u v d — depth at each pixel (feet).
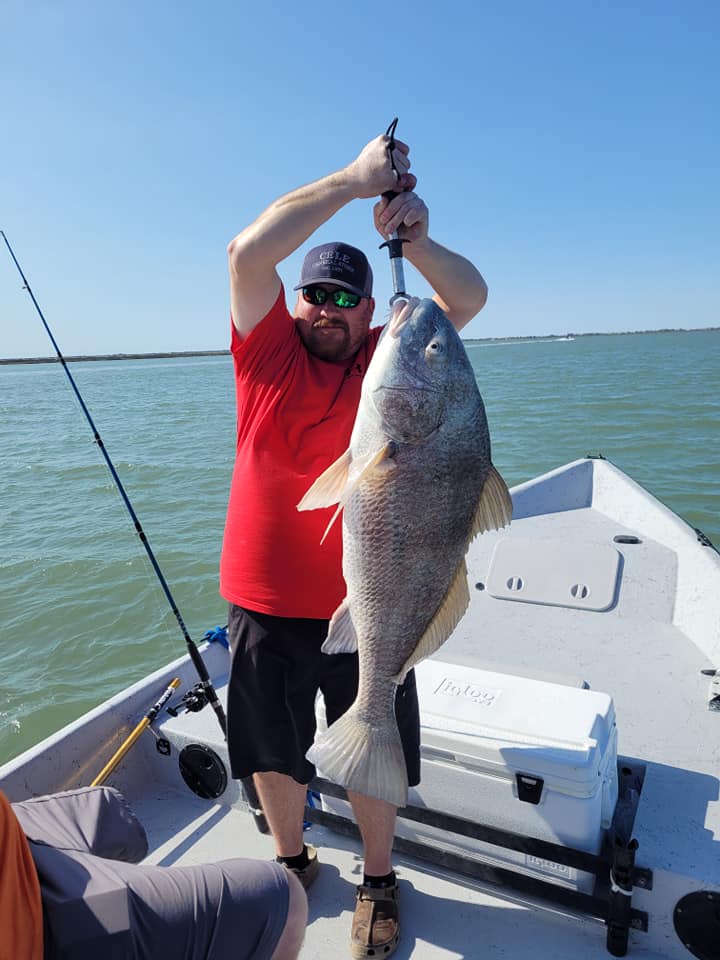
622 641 13.25
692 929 7.35
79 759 10.10
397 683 7.07
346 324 7.81
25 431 88.17
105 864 5.27
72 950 4.72
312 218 6.66
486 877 8.14
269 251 6.74
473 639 13.53
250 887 5.50
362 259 7.97
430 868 8.74
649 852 7.70
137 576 29.84
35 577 30.17
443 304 8.38
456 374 6.98
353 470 6.94
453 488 6.97
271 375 7.67
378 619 6.98
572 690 8.54
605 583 14.90
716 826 8.19
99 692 21.04
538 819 7.67
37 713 20.03
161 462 57.00
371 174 6.61
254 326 7.52
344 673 7.98
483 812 7.98
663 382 122.21
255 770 8.02
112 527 37.42
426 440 6.84
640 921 7.52
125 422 94.02
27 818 6.11
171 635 24.54
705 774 9.33
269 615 7.67
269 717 7.83
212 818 10.03
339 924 8.12
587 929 7.84
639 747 10.01
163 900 5.10
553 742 7.57
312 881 8.67
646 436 62.03
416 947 7.73
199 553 32.42
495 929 7.89
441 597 7.07
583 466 20.63
